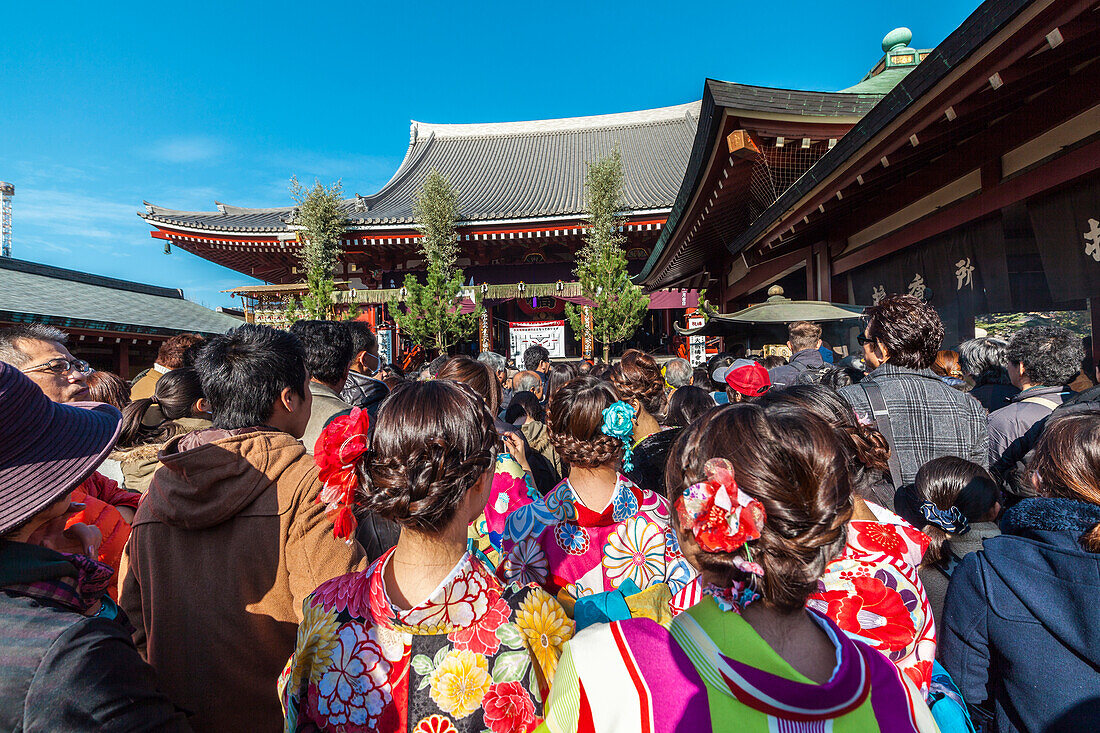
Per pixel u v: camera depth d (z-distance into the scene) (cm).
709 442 80
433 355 1600
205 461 134
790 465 71
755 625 75
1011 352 283
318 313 1414
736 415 80
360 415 97
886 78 778
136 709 83
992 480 172
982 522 167
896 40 845
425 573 96
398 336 1462
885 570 119
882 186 546
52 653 78
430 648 92
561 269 1838
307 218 1578
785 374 391
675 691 71
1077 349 266
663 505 168
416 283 1349
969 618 127
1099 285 329
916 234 502
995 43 279
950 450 207
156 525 142
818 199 515
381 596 95
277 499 140
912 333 218
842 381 332
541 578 160
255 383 155
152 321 1235
